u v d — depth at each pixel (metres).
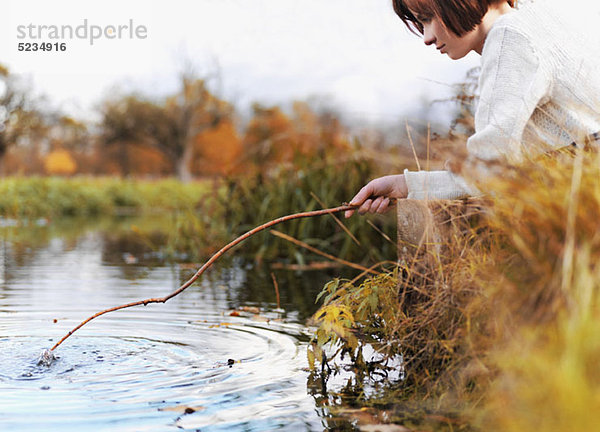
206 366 2.07
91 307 3.22
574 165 1.44
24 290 3.81
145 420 1.54
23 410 1.60
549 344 1.22
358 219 5.75
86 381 1.88
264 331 2.64
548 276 1.34
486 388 1.57
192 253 6.39
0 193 13.55
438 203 1.92
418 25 2.20
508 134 1.83
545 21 1.94
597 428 1.03
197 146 56.44
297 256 5.43
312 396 1.73
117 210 19.62
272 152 6.76
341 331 2.00
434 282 1.85
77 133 61.91
